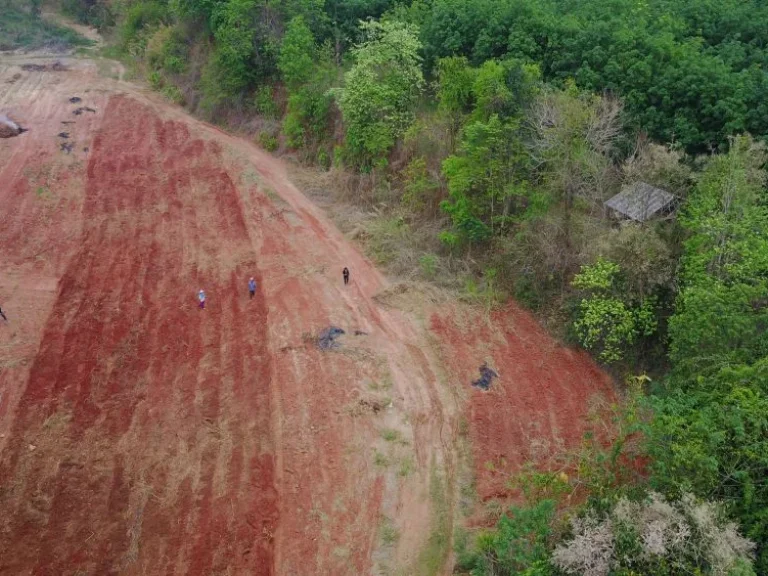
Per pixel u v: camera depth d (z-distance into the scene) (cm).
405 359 3019
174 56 6069
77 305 3425
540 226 3244
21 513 2370
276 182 4541
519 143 3288
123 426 2727
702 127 3234
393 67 4159
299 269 3647
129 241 3962
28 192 4434
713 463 1734
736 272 2358
